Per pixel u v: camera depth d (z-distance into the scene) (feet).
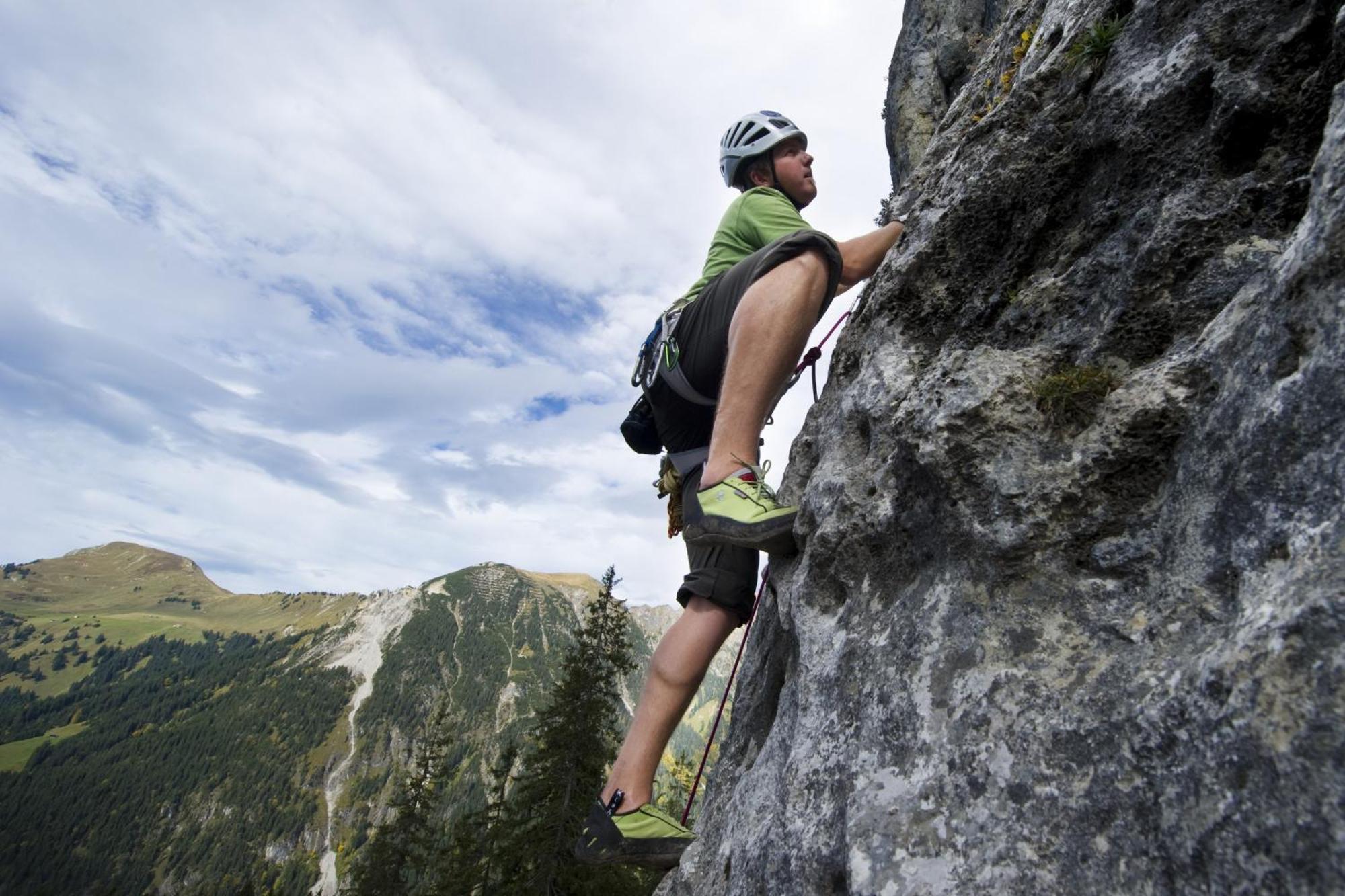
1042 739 4.84
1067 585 5.40
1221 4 6.95
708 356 9.11
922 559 6.70
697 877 8.32
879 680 6.31
